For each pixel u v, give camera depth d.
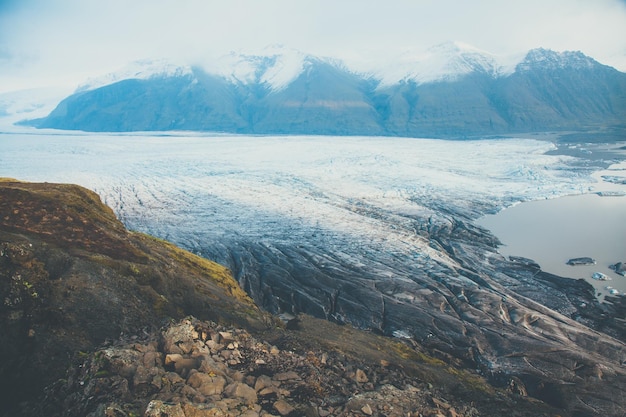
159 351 11.53
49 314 15.02
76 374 10.48
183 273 24.22
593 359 31.58
